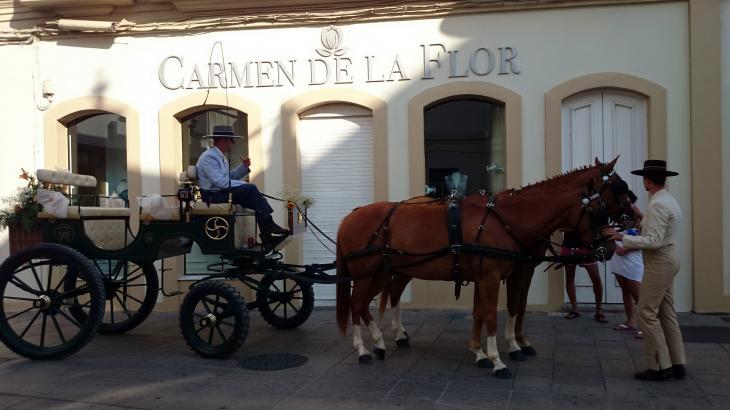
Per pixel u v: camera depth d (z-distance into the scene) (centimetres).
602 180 572
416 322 824
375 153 914
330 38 924
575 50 866
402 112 909
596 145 881
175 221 688
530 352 649
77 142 1026
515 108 877
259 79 945
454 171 930
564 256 595
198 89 963
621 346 685
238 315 638
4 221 727
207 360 653
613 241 574
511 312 638
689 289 845
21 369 627
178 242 750
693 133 835
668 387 542
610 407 495
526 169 877
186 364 638
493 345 581
